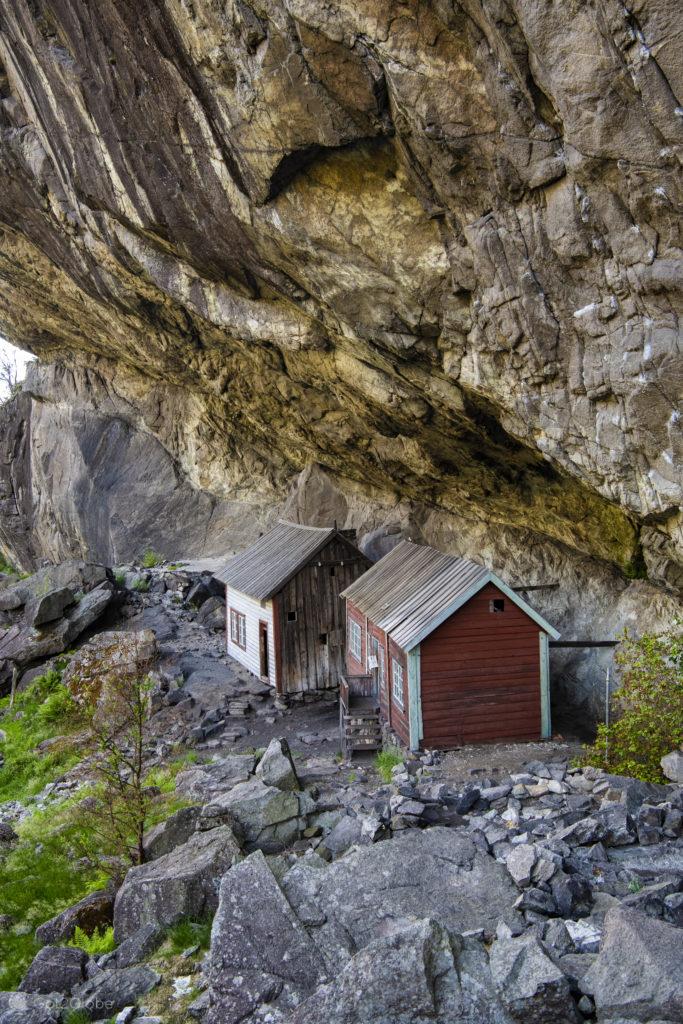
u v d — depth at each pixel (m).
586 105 7.19
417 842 8.20
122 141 12.02
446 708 13.79
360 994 5.64
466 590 13.60
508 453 13.71
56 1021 6.98
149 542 30.03
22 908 10.49
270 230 11.07
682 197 7.15
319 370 15.08
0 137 16.19
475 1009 5.61
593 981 5.92
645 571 15.23
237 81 9.43
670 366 8.02
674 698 11.41
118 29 10.20
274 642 18.42
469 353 10.56
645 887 7.53
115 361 29.36
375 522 22.62
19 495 38.31
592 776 10.85
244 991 6.71
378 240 10.19
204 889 8.65
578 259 8.35
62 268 19.42
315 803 10.73
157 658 20.66
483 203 8.89
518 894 7.50
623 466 9.20
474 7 7.25
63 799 14.56
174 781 13.61
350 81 8.53
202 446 28.44
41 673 21.12
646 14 6.42
